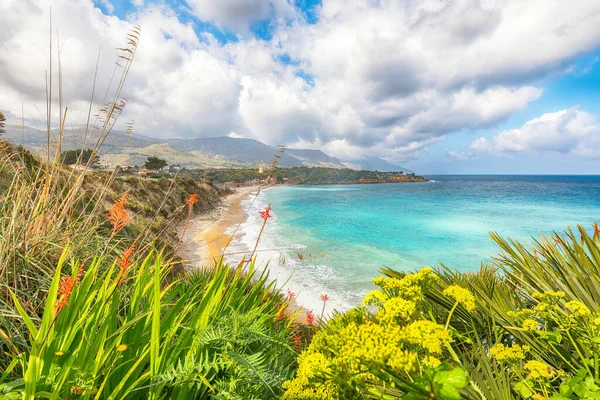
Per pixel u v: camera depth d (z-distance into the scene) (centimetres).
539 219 5319
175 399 152
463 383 79
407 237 3941
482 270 350
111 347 144
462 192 12000
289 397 115
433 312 229
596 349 140
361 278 2231
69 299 149
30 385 114
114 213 180
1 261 192
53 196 253
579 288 221
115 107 249
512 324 199
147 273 195
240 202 7681
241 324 188
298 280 2164
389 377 88
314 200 9312
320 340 122
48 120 243
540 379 135
